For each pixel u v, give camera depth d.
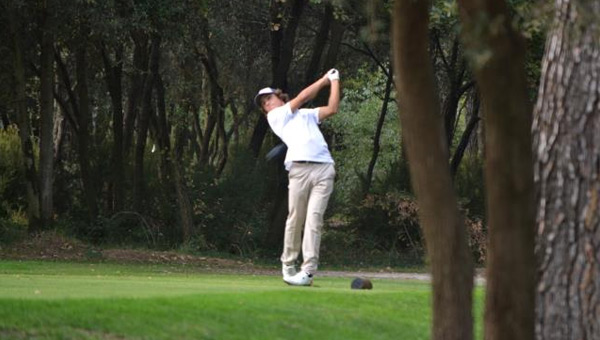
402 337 23.28
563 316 21.03
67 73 82.38
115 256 68.00
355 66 95.38
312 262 33.97
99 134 84.31
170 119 95.06
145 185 81.38
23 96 71.62
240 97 96.75
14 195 84.00
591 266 20.86
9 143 84.75
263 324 22.34
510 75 17.23
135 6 64.62
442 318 18.05
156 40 78.56
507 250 17.92
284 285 33.91
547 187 21.31
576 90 21.11
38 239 69.75
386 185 84.62
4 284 30.16
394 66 17.83
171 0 66.06
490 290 18.30
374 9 19.77
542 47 59.09
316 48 81.25
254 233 78.56
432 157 17.70
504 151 17.52
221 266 67.94
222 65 91.38
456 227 17.88
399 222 82.81
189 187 78.25
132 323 21.12
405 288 37.81
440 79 90.00
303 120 34.28
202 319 22.08
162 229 79.06
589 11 16.61
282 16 77.69
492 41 16.97
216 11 78.94
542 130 21.52
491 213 17.98
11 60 72.62
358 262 79.94
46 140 73.00
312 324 23.05
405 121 17.77
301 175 33.91
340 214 85.75
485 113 17.62
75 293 26.28
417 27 17.42
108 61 78.94
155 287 29.62
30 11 67.31
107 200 82.56
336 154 115.69
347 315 24.55
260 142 84.12
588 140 21.02
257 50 89.50
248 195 78.94
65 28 66.44
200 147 111.25
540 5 19.25
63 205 83.94
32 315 21.19
